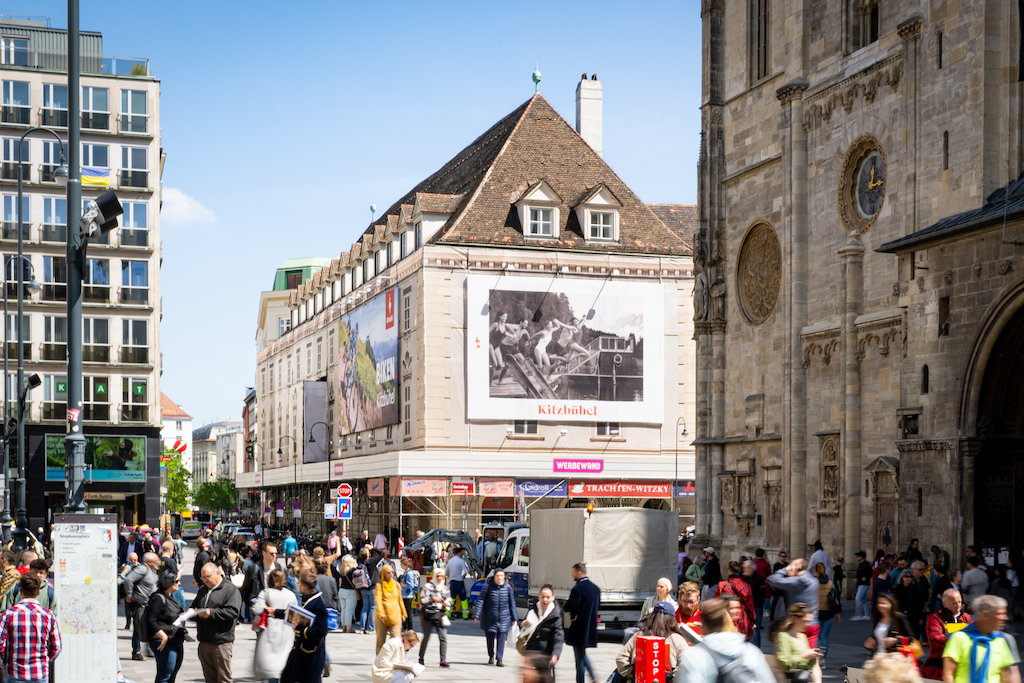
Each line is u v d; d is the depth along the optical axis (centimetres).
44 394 6888
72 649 1634
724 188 4888
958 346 3303
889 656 1145
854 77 3988
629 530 3033
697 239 4944
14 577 1848
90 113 7106
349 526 8906
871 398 3831
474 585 3728
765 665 1009
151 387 7088
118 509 7206
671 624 1460
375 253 8712
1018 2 3272
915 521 3441
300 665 1545
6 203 6938
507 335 7412
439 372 7306
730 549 4706
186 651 2648
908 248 3494
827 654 2562
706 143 4919
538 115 8194
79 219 1984
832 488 4019
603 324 7594
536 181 7794
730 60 4875
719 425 4853
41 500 6800
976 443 3250
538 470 6975
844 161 4041
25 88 7031
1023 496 3195
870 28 4031
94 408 6969
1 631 1320
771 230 4566
